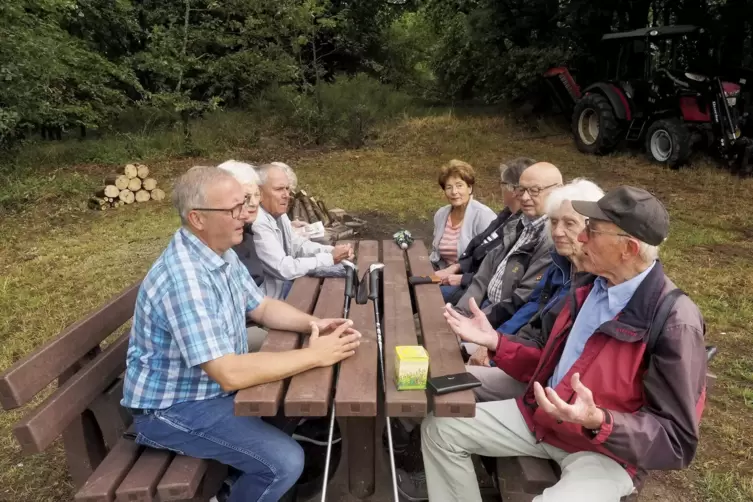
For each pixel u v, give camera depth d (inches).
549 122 508.7
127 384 81.3
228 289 84.5
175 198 80.2
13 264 224.5
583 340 76.3
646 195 70.1
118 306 102.4
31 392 76.0
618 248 70.1
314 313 106.7
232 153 457.1
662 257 215.5
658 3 467.8
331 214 263.6
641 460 65.2
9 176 340.8
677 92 350.9
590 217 71.7
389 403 73.3
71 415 80.0
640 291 69.6
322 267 132.8
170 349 78.8
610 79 412.5
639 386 70.6
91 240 253.9
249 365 76.7
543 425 76.9
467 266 144.3
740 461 108.1
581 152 417.7
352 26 668.1
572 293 81.8
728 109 327.3
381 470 94.0
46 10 376.2
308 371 81.7
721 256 219.5
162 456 81.0
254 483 81.7
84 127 512.1
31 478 106.9
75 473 91.2
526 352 89.7
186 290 76.7
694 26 361.4
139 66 477.1
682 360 66.1
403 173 379.2
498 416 81.1
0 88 340.8
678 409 66.2
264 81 538.6
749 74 340.2
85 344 90.0
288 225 145.4
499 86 549.3
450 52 639.8
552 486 73.1
